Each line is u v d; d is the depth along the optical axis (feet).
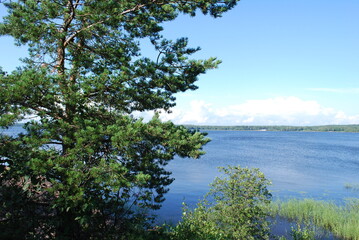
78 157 19.79
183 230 29.94
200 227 31.37
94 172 18.34
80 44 27.48
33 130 20.49
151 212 51.49
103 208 21.70
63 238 19.84
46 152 19.36
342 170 120.78
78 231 21.67
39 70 23.52
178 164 128.98
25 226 19.42
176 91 27.50
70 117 22.62
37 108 21.84
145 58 26.45
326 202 59.88
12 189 19.03
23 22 24.40
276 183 88.17
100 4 25.11
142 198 24.27
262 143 316.81
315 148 253.85
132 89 24.62
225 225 31.22
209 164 130.11
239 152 194.59
